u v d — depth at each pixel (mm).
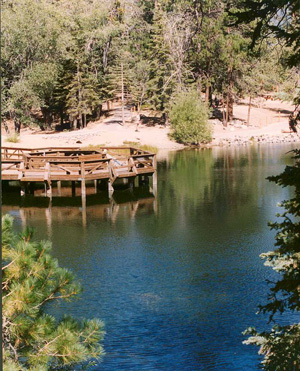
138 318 11258
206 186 28547
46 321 5617
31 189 28578
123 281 13688
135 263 15305
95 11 61781
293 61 6648
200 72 57125
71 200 26219
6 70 50750
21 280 5590
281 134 52812
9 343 5566
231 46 48844
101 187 29969
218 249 16594
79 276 14133
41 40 49969
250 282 13398
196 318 11180
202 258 15664
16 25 48812
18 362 5566
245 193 26188
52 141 45625
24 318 5457
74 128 59406
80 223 20984
